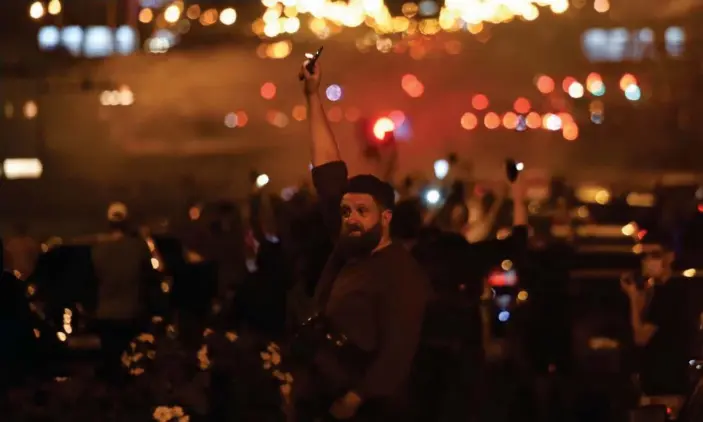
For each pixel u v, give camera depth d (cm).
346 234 848
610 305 1984
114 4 4791
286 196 3328
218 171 5153
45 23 4622
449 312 1375
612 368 1481
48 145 4653
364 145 1877
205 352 903
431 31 5319
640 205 3506
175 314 1606
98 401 898
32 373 949
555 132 5847
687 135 5828
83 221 4312
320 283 875
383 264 835
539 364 1577
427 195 2878
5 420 900
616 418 1425
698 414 1047
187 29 5153
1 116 4591
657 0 5706
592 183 5281
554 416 1454
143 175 4875
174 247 1888
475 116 5844
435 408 1161
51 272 1722
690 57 5753
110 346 992
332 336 829
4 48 4569
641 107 5881
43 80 4656
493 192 3453
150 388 895
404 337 828
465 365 1408
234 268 2178
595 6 5672
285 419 885
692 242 1633
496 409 1439
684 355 1380
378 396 825
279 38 5556
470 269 1462
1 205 4447
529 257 1739
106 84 4803
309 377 838
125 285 1753
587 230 3156
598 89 5719
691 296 1386
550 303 1652
